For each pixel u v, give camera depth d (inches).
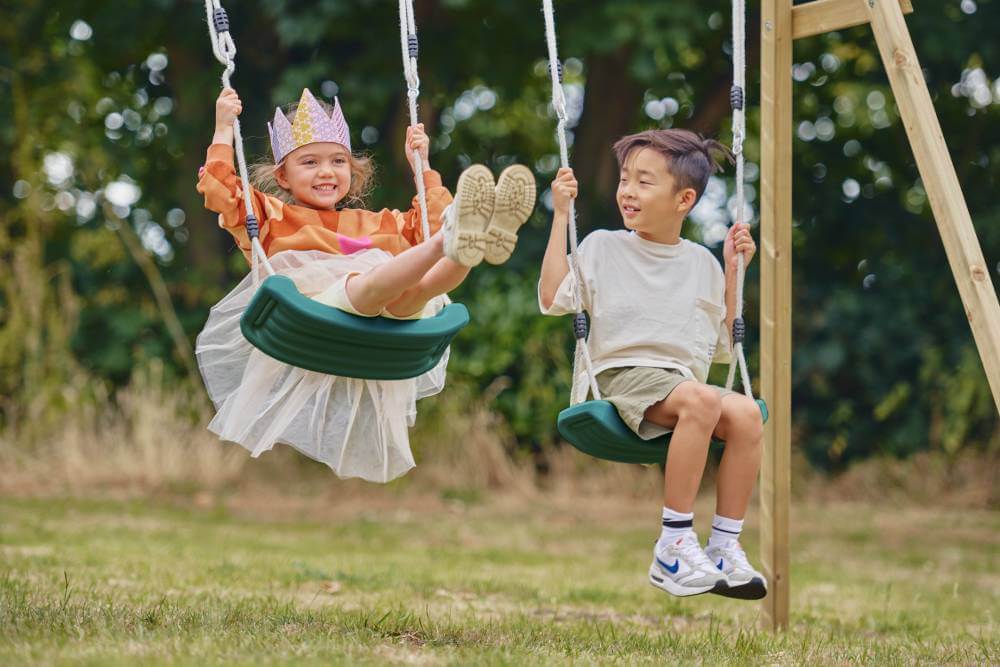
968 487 669.3
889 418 714.8
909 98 228.1
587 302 228.4
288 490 637.3
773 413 261.3
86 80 713.6
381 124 711.1
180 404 669.3
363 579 328.5
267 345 210.4
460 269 202.8
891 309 716.7
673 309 227.6
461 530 536.4
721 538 219.8
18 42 697.6
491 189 192.1
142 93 764.0
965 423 669.9
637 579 382.9
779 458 261.7
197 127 706.2
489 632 230.4
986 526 597.0
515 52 677.3
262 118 703.7
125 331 688.4
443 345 219.1
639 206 226.5
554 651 211.6
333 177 237.3
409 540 496.1
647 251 231.0
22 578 285.1
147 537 446.3
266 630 213.9
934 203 223.5
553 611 287.9
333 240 233.0
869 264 767.7
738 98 239.1
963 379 671.1
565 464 664.4
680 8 593.9
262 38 700.7
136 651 186.2
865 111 739.4
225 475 637.3
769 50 259.3
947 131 747.4
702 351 230.4
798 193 764.0
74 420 634.2
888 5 232.5
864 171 764.0
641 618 286.2
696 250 234.1
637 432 212.5
